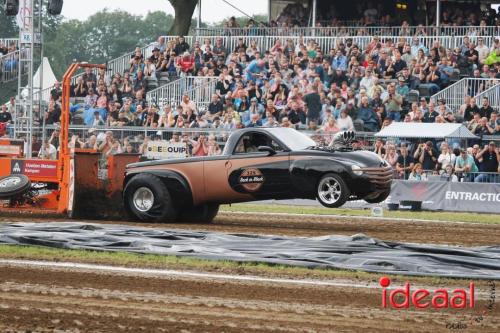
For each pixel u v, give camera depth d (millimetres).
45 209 29156
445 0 57594
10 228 23047
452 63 48875
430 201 39312
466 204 38594
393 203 39844
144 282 16344
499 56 48406
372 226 30000
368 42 52812
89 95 54688
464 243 24438
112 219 29422
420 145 42750
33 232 22188
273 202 41719
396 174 42812
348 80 49844
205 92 53375
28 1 44375
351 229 28359
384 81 49156
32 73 44219
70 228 23234
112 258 18922
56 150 45531
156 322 13180
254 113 48750
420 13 58219
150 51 59688
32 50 44188
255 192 28047
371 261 18547
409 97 47938
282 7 65562
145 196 28562
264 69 52125
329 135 44906
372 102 47406
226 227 27609
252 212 35594
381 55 49875
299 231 26672
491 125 43812
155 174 28484
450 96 47531
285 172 27781
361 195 27938
